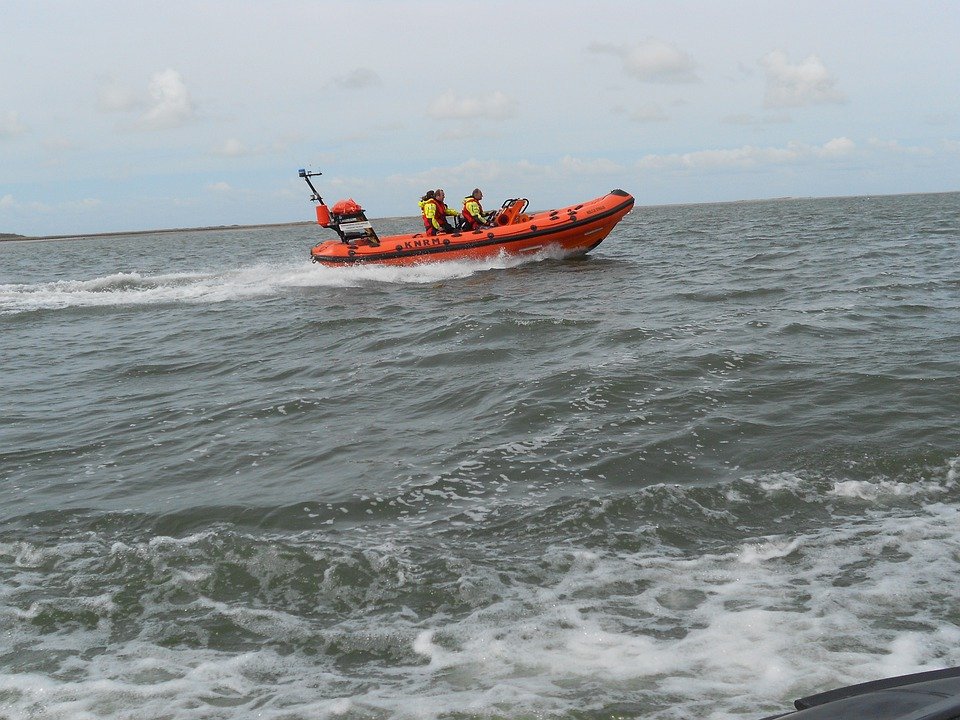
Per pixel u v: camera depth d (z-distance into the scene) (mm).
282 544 3975
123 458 5777
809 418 5477
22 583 3768
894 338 7770
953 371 6387
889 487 4320
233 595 3586
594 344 8273
